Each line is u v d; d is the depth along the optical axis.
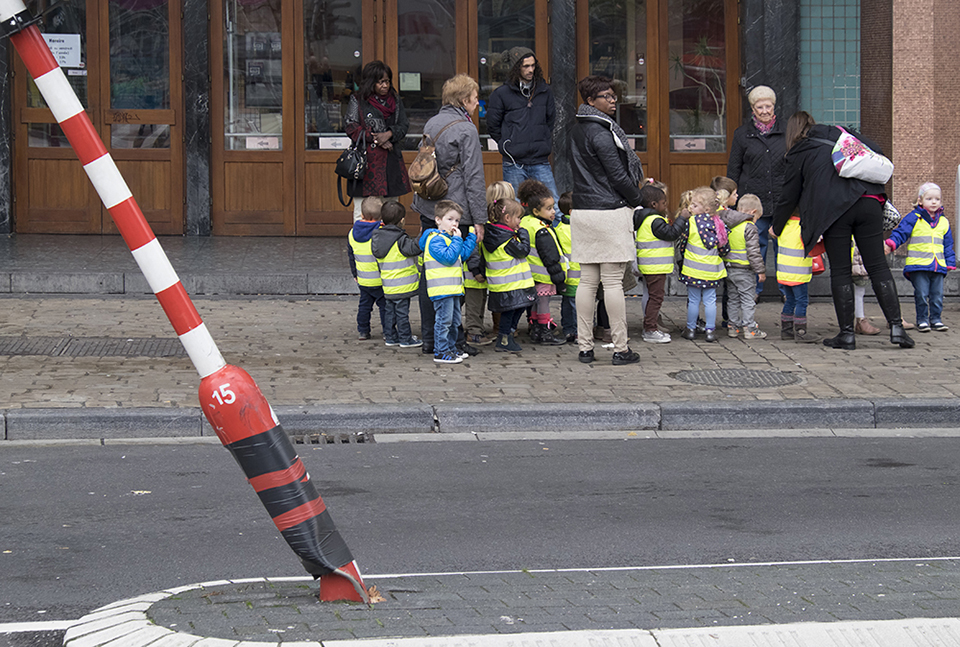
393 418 8.58
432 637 3.79
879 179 10.85
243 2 16.80
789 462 7.77
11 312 12.10
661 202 11.27
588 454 7.98
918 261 11.78
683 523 6.32
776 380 9.76
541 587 4.71
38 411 8.35
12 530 6.11
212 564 5.57
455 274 10.18
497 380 9.68
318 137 16.98
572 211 10.22
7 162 16.55
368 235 11.00
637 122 17.20
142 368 9.88
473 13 16.89
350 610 4.25
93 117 16.75
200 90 16.64
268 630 3.96
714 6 17.06
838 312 11.09
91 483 7.06
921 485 7.18
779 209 11.30
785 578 4.87
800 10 16.58
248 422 4.20
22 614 4.86
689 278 11.32
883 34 15.77
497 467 7.59
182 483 7.08
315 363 10.23
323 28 16.88
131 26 16.69
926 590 4.60
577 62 17.06
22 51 3.95
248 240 16.56
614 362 10.32
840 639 3.85
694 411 8.83
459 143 10.57
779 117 16.56
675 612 4.25
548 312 11.29
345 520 6.36
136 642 3.91
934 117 15.55
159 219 16.91
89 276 13.17
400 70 16.94
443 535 6.09
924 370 10.12
